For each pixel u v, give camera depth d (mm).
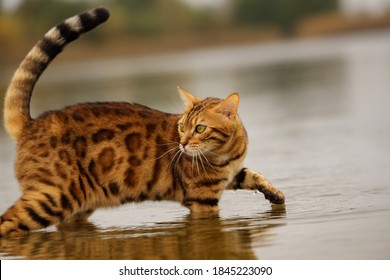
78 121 14859
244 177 15797
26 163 14516
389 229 12695
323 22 107562
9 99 15023
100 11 15742
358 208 14461
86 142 14703
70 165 14469
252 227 13680
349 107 30797
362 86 38531
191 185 15000
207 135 14766
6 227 14148
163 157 15055
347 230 12844
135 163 14953
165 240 13305
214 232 13555
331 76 45531
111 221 15359
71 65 90625
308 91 38281
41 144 14555
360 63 52812
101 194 14859
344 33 107625
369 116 27844
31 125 14844
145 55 100375
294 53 73688
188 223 14500
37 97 43406
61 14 94250
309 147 22469
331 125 26516
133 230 14344
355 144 22266
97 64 85688
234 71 54812
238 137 15203
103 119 15023
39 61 15312
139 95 39750
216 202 15219
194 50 104188
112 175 14828
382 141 22375
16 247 13516
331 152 21297
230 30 107625
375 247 11820
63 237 14156
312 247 12070
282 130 26359
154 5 104688
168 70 61094
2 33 89875
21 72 15164
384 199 15078
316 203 15289
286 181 17891
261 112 31578
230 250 12297
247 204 15789
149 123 15258
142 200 15234
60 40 15523
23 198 14344
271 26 107812
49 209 14289
